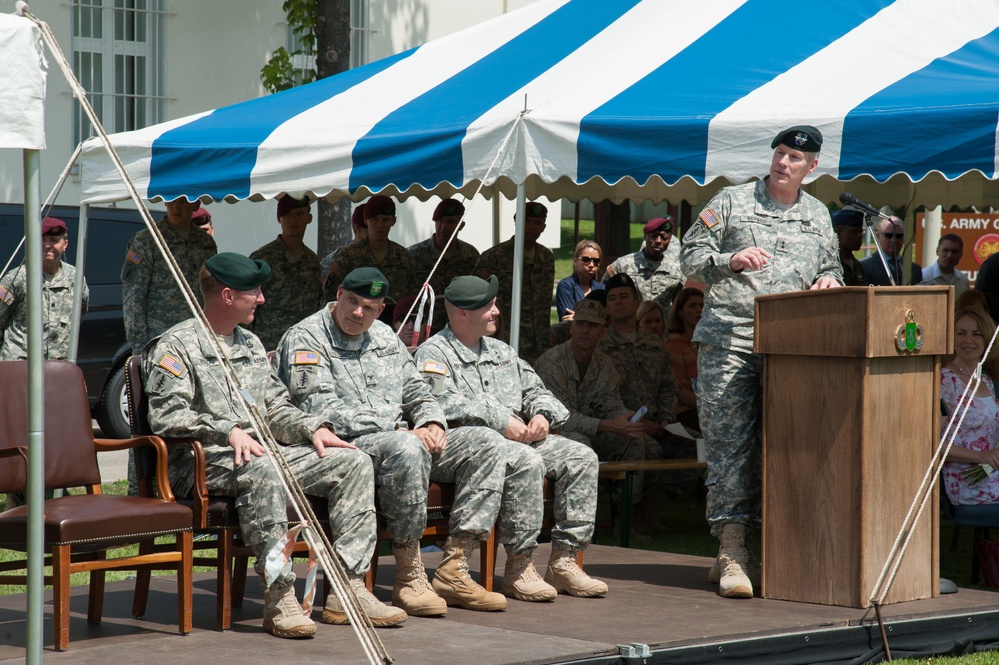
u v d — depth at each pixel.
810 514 6.95
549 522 7.61
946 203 14.30
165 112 21.14
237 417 6.53
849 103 7.07
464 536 6.94
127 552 9.40
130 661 5.68
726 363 7.29
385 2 22.77
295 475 6.43
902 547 6.71
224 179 8.82
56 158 19.95
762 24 8.43
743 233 7.25
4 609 7.05
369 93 9.45
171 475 6.59
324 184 8.45
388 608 6.45
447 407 7.32
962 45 7.77
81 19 20.30
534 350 12.72
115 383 15.41
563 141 7.58
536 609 6.91
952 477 8.71
